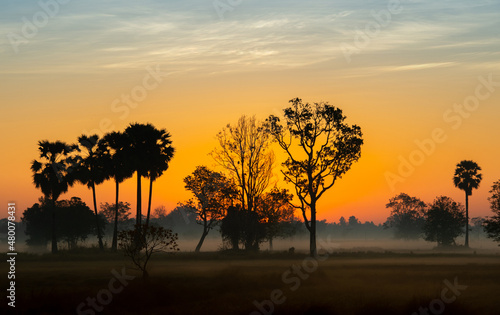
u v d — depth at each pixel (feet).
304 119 237.25
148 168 246.06
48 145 259.60
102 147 257.55
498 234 268.41
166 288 88.43
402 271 135.74
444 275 123.44
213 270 139.85
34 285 103.50
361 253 251.60
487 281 111.45
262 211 258.57
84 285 102.83
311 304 74.43
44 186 257.55
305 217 236.43
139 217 246.47
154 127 252.42
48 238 386.11
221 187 278.26
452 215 391.45
